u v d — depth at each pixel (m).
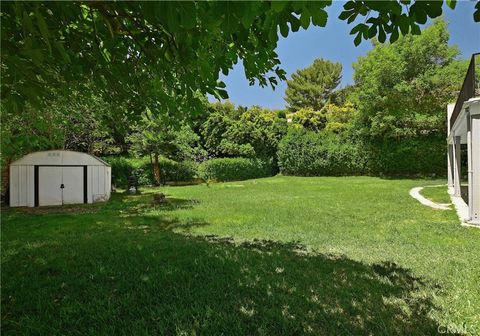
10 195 10.68
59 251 4.66
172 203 10.63
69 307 2.79
